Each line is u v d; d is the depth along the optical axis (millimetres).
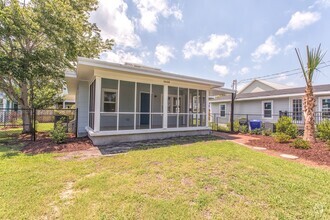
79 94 9852
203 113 10797
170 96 11383
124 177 3773
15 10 7613
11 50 8586
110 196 3004
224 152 5844
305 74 7641
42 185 3393
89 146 6953
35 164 4602
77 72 7785
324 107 11766
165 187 3338
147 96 10852
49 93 13977
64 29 8664
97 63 6535
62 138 7566
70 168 4309
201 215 2564
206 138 9266
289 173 4102
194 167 4363
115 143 7586
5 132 10742
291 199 2975
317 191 3256
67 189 3273
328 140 7020
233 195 3098
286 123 9461
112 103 9570
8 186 3309
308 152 6062
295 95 12438
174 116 11344
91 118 8875
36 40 9211
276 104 14289
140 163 4656
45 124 16078
